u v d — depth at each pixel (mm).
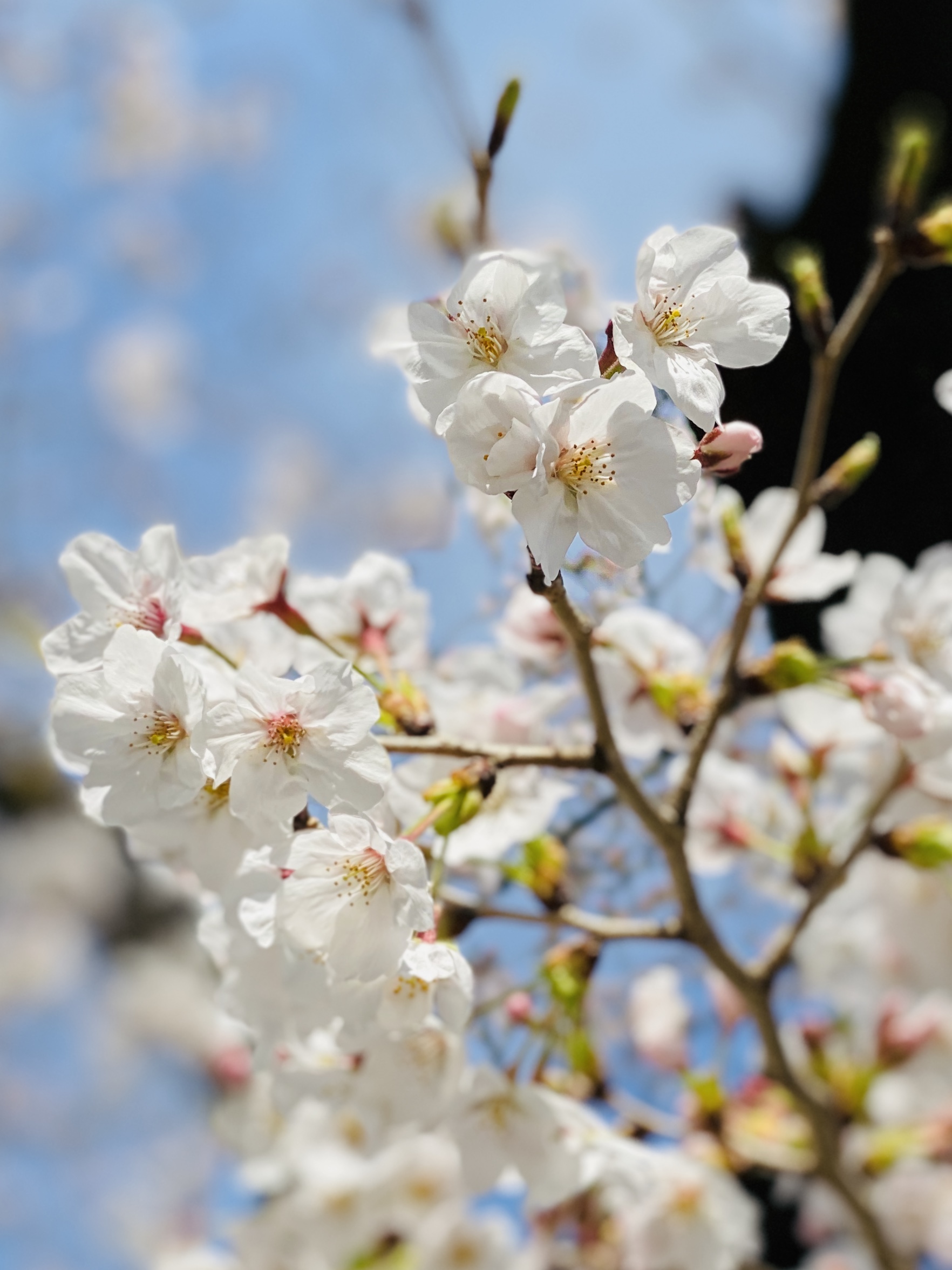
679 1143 820
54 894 1511
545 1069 751
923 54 1017
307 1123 820
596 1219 833
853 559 770
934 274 923
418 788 717
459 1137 736
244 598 711
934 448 882
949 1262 1007
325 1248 824
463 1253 841
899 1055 850
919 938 867
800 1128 842
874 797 797
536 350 651
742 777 827
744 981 753
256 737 664
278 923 672
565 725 777
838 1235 1005
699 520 758
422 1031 717
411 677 740
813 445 730
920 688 729
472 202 798
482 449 642
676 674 770
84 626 682
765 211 1089
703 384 649
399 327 693
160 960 1409
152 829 690
